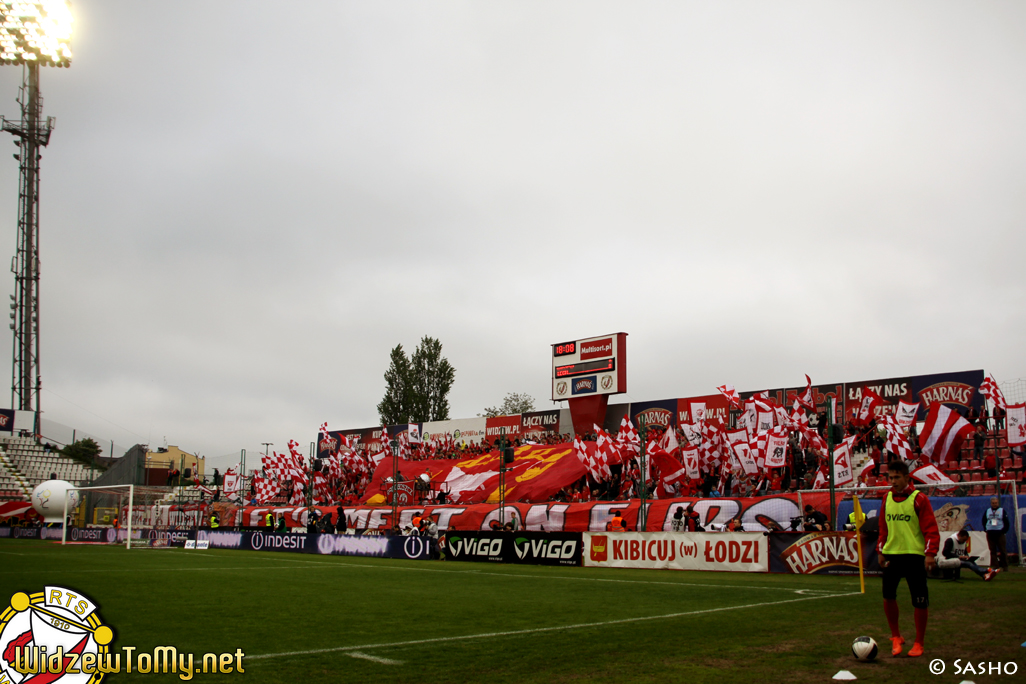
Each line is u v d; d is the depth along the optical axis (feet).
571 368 158.61
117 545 142.10
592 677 25.67
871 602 46.68
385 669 27.17
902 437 94.17
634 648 31.14
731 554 74.84
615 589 56.75
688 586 58.80
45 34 206.80
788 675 25.54
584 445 120.26
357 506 144.77
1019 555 74.43
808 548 70.33
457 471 151.33
